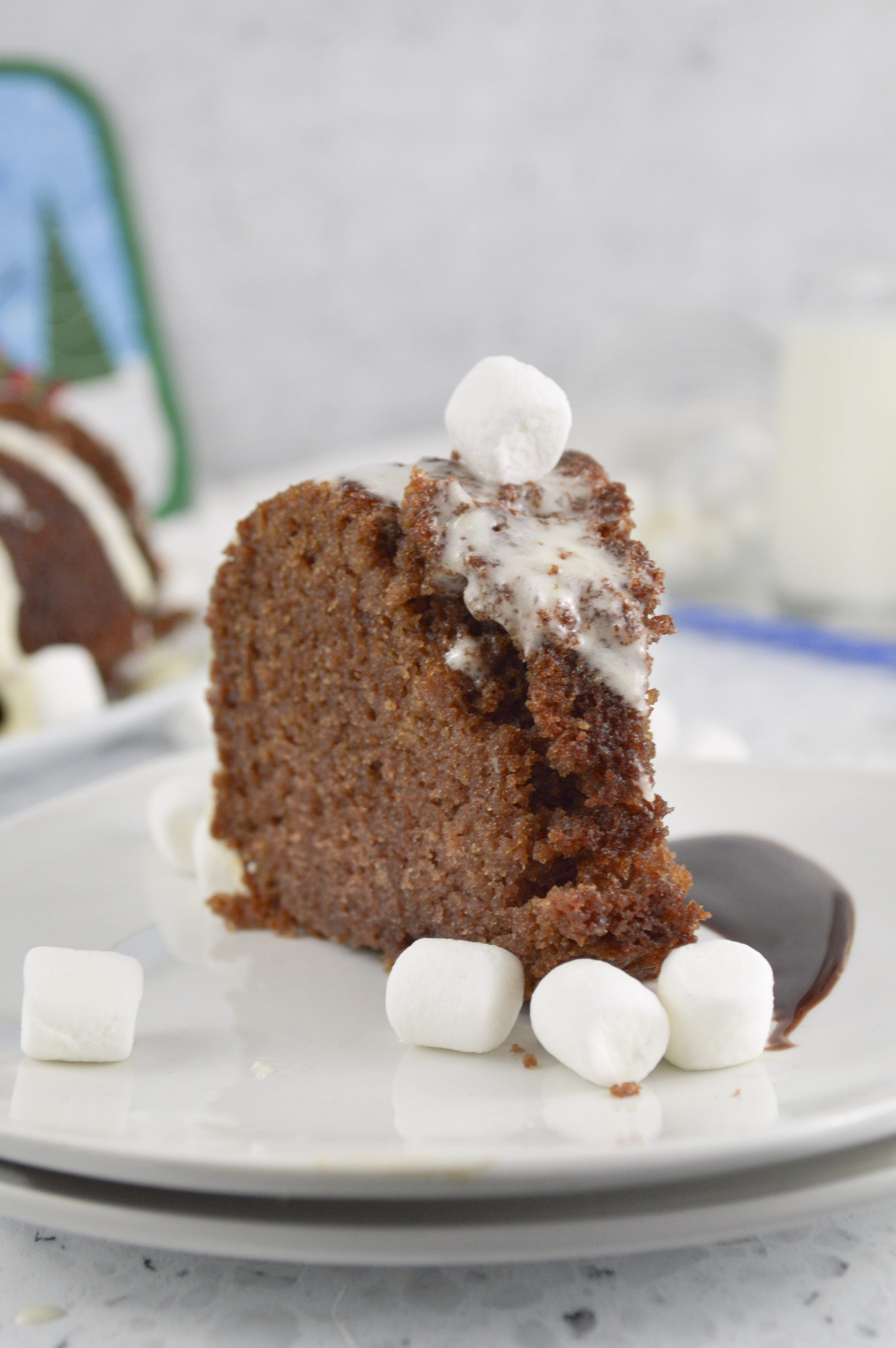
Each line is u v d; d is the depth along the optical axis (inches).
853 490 20.2
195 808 12.8
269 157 29.9
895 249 32.6
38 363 29.0
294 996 11.3
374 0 29.7
